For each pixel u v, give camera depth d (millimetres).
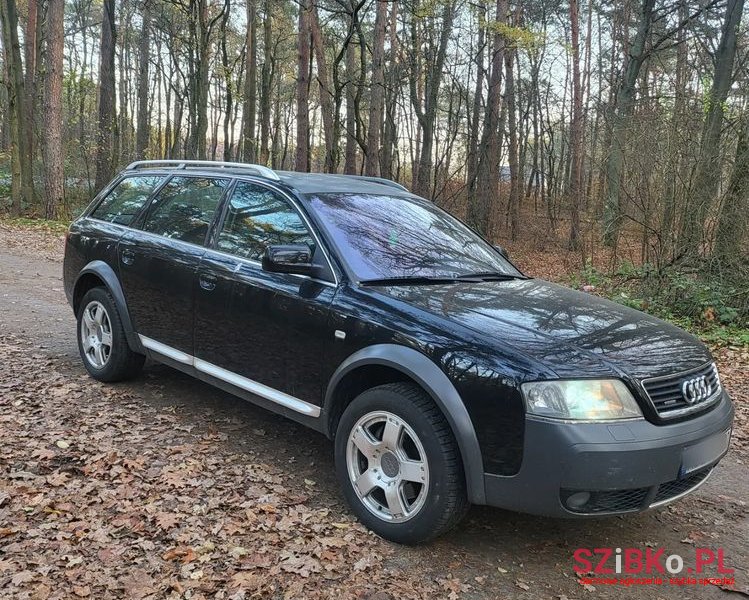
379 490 3312
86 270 5227
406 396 3094
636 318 3602
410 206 4551
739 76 14070
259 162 27125
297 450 4191
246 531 3172
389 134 26812
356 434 3307
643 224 10438
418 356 3072
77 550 2920
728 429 3227
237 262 4102
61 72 19234
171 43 31141
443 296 3457
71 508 3262
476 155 26188
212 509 3352
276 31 34844
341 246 3703
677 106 10219
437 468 2953
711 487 4141
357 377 3477
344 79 25875
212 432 4375
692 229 9906
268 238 4031
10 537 2979
